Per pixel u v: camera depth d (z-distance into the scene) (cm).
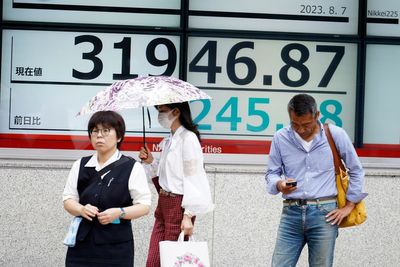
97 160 1037
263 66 1617
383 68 1639
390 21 1636
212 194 1578
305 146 1159
